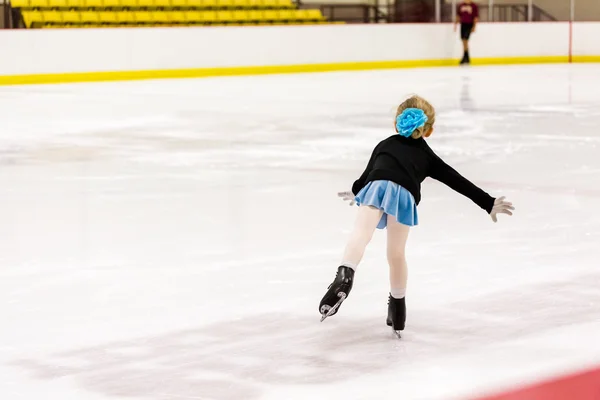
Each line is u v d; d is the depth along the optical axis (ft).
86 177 40.06
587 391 15.07
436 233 28.17
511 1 143.02
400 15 135.03
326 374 16.28
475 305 20.62
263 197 34.81
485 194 16.78
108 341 18.31
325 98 80.33
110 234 28.63
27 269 24.34
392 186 16.75
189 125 60.80
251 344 18.06
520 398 14.83
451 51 131.95
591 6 146.82
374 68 124.57
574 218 30.30
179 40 109.19
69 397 15.34
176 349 17.79
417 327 19.06
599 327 18.88
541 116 65.26
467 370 16.31
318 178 39.34
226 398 15.19
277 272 23.85
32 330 19.08
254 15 126.00
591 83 97.35
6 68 99.60
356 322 19.51
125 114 68.03
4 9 110.83
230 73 113.29
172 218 31.01
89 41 103.76
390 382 15.79
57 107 73.77
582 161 43.50
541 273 23.43
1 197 35.24
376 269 24.08
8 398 15.33
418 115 16.93
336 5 130.52
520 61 137.49
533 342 17.90
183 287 22.43
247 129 58.54
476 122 61.72
